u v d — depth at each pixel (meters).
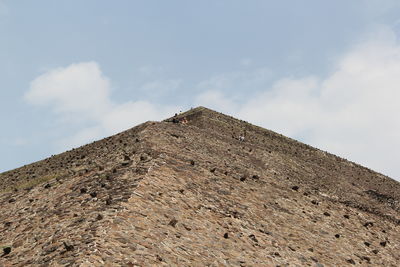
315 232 34.44
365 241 37.06
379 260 34.31
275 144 77.94
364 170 85.44
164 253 21.45
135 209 24.56
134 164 34.22
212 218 28.44
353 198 54.84
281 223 33.19
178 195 29.17
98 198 27.94
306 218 36.69
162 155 36.09
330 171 70.75
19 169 70.44
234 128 78.50
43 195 35.59
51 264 19.97
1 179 64.56
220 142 55.47
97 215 24.23
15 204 36.38
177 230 24.50
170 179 31.19
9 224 30.42
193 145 46.66
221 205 31.14
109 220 22.77
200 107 86.81
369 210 49.78
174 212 26.48
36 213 30.50
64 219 26.28
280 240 29.98
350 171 79.19
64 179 38.56
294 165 61.62
